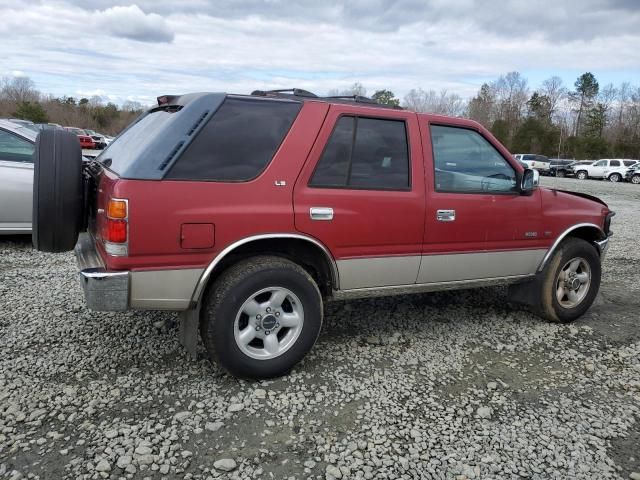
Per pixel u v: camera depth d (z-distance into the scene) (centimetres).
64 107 7762
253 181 318
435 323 459
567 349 418
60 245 328
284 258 341
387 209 361
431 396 332
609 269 700
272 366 335
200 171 306
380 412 310
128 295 295
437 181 388
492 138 416
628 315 508
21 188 643
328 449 272
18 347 369
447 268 401
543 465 268
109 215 288
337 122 347
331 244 346
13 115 6538
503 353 405
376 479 251
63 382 325
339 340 411
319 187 339
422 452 274
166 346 381
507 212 420
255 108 328
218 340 317
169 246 298
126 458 255
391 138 370
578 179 3581
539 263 453
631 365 393
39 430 275
